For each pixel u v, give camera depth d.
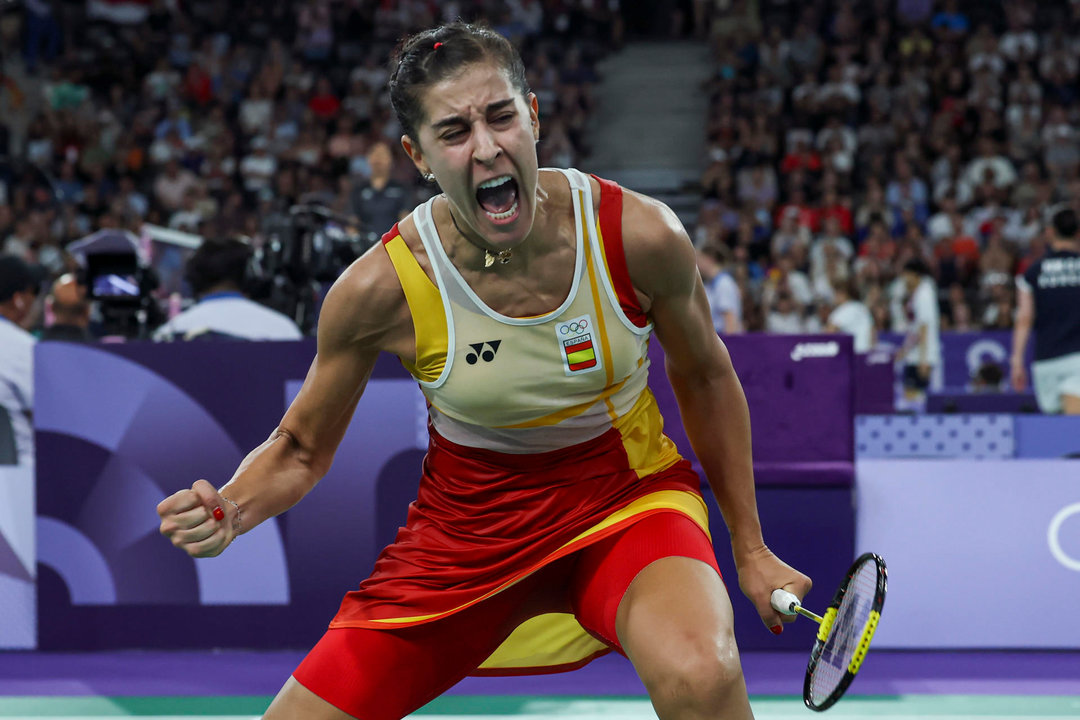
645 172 14.97
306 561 4.20
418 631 2.09
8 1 15.17
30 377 4.60
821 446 4.16
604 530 2.06
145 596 4.23
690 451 4.12
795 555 4.17
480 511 2.13
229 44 15.84
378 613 2.10
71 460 4.22
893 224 12.69
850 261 11.86
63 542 4.24
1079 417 5.13
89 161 14.09
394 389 4.18
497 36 1.86
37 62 15.54
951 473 4.26
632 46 16.72
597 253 1.94
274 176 13.68
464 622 2.13
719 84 15.12
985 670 3.99
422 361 2.02
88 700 3.69
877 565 1.82
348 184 12.28
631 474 2.15
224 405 4.18
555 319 1.95
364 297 1.98
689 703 1.77
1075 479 4.23
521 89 1.86
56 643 4.26
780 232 12.42
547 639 2.32
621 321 1.99
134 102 14.91
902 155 13.38
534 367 1.98
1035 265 6.11
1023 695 3.69
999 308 10.85
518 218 1.85
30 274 5.04
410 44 1.90
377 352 2.08
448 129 1.81
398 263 1.96
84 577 4.24
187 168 14.01
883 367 6.88
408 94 1.84
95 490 4.22
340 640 2.08
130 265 4.86
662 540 2.00
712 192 13.66
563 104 15.09
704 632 1.81
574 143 14.84
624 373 2.04
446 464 2.17
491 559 2.10
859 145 14.04
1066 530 4.22
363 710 2.05
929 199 13.36
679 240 1.96
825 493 4.17
